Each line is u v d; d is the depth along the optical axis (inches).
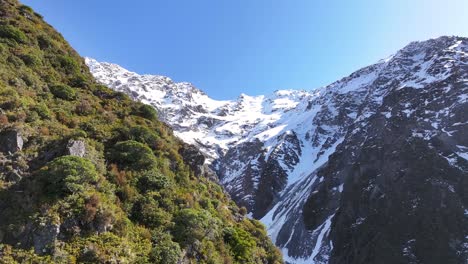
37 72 1747.0
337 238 4938.5
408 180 4448.8
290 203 7170.3
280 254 1729.8
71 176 1052.5
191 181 1594.5
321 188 6264.8
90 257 928.9
